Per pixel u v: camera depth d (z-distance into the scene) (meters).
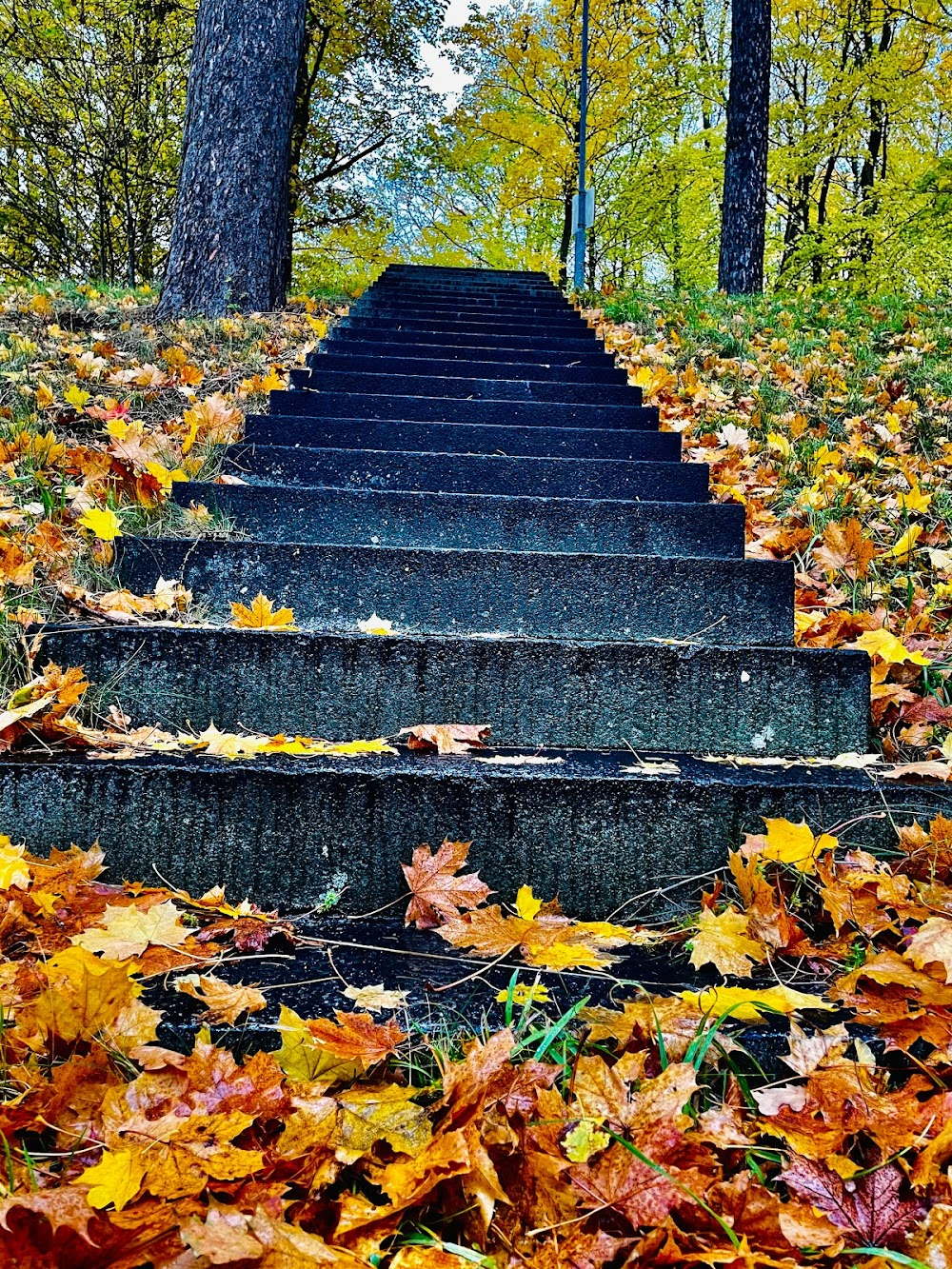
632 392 4.24
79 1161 0.99
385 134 13.61
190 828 1.70
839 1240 0.94
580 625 2.48
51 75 9.61
